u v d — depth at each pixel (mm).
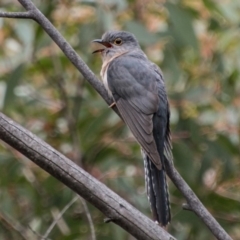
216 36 12891
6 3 12445
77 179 7180
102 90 9516
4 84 13008
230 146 12430
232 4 13117
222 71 12617
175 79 11977
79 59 8883
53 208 11875
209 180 12289
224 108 12469
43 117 12641
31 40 12156
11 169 11906
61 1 12430
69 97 12461
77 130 12219
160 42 12039
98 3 11992
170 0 12609
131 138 12273
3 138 7141
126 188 11859
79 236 11484
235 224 11688
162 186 8430
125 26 11734
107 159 12117
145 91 9641
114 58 10539
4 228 11523
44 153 7168
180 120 12203
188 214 11289
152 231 7215
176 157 11758
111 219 7199
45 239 9000
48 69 12758
